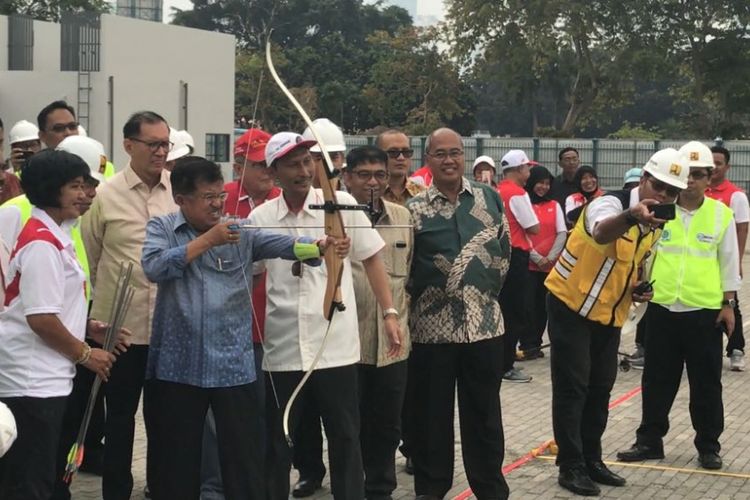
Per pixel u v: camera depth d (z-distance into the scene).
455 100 52.50
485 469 6.18
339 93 50.59
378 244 5.64
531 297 11.34
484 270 6.12
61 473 6.09
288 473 5.52
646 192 6.36
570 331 6.65
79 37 26.38
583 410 6.87
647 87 80.00
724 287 7.25
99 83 26.19
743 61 46.75
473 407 6.18
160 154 6.02
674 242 7.27
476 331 6.07
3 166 6.31
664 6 46.22
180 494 5.05
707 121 48.06
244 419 5.06
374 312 6.21
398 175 7.41
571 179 11.78
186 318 4.97
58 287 4.77
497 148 35.66
